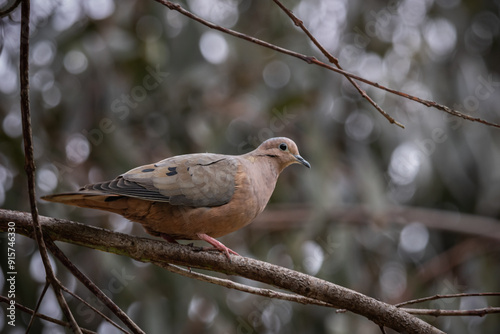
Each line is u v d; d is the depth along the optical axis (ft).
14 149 39.04
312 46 45.50
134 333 17.87
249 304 41.37
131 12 44.57
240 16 47.60
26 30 15.35
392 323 19.65
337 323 40.09
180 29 44.60
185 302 39.42
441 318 42.55
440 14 49.32
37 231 16.69
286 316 41.88
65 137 41.68
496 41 50.67
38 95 40.70
